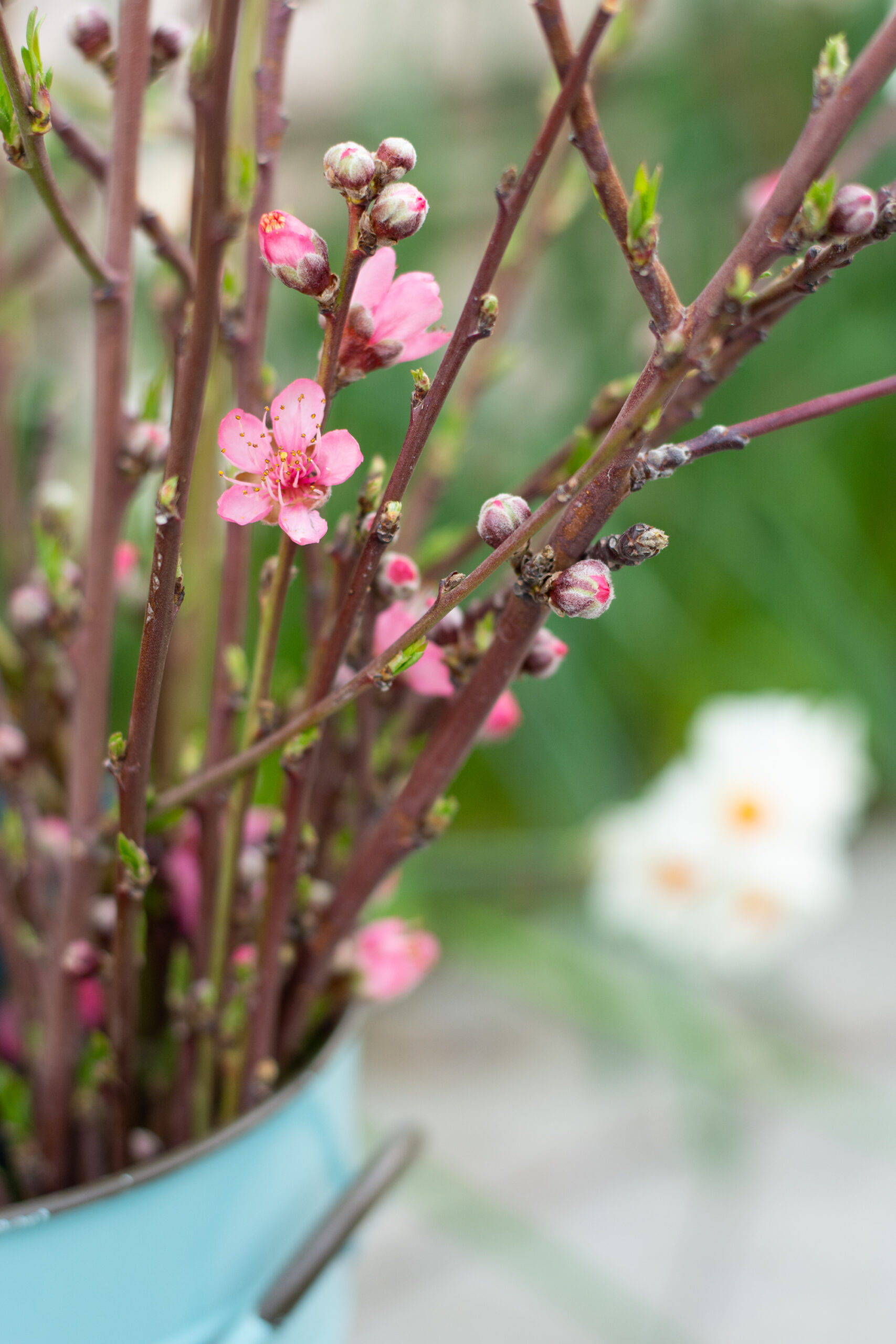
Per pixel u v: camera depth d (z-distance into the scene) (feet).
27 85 1.91
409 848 2.10
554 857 5.15
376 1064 5.27
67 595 2.22
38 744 2.32
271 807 2.68
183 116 2.73
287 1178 2.22
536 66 6.23
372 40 5.64
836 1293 4.22
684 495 6.36
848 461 7.14
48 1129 2.25
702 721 5.01
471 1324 4.08
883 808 7.02
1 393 2.52
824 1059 5.16
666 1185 4.66
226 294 2.07
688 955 5.05
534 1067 5.29
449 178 5.81
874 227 1.82
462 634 2.02
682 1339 4.01
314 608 2.15
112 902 2.35
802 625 6.53
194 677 2.32
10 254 3.12
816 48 6.21
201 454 2.26
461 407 2.39
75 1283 2.06
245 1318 2.21
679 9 6.23
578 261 5.78
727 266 1.83
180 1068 2.23
